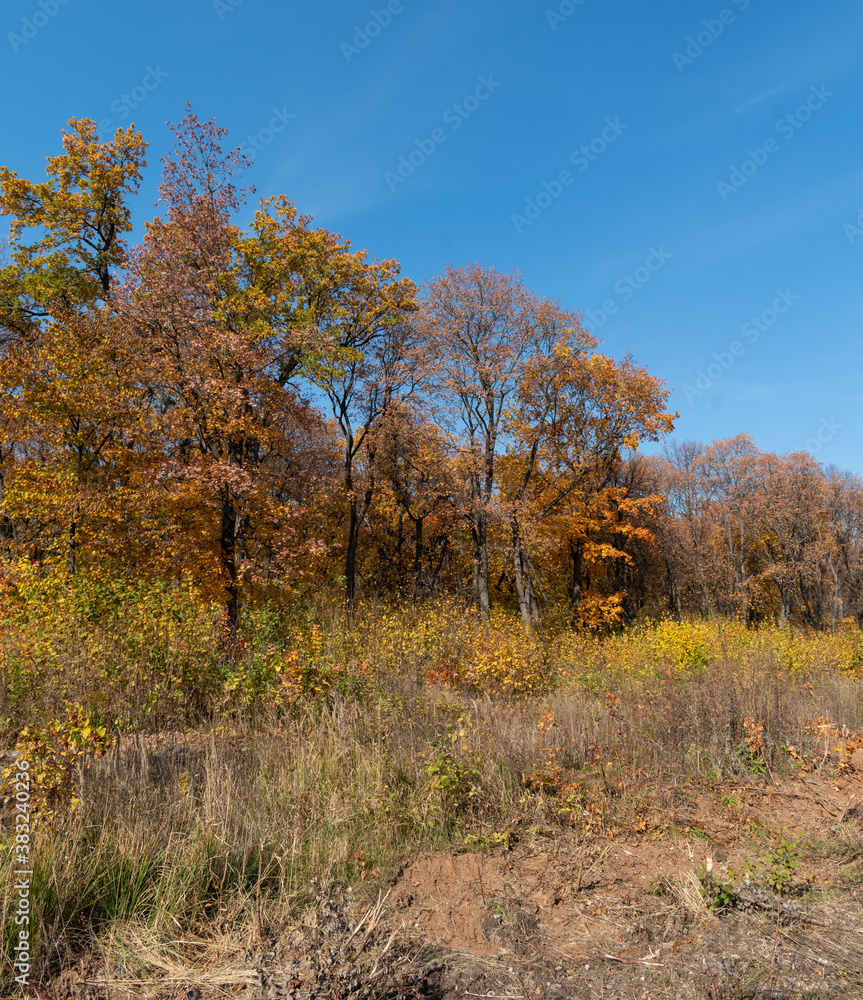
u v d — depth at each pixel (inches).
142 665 290.0
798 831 196.5
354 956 121.6
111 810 167.0
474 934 138.1
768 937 135.9
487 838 180.2
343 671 314.0
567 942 136.0
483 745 239.6
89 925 128.3
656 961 128.6
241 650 343.0
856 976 122.3
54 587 371.2
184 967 120.2
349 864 163.9
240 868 151.4
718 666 397.7
